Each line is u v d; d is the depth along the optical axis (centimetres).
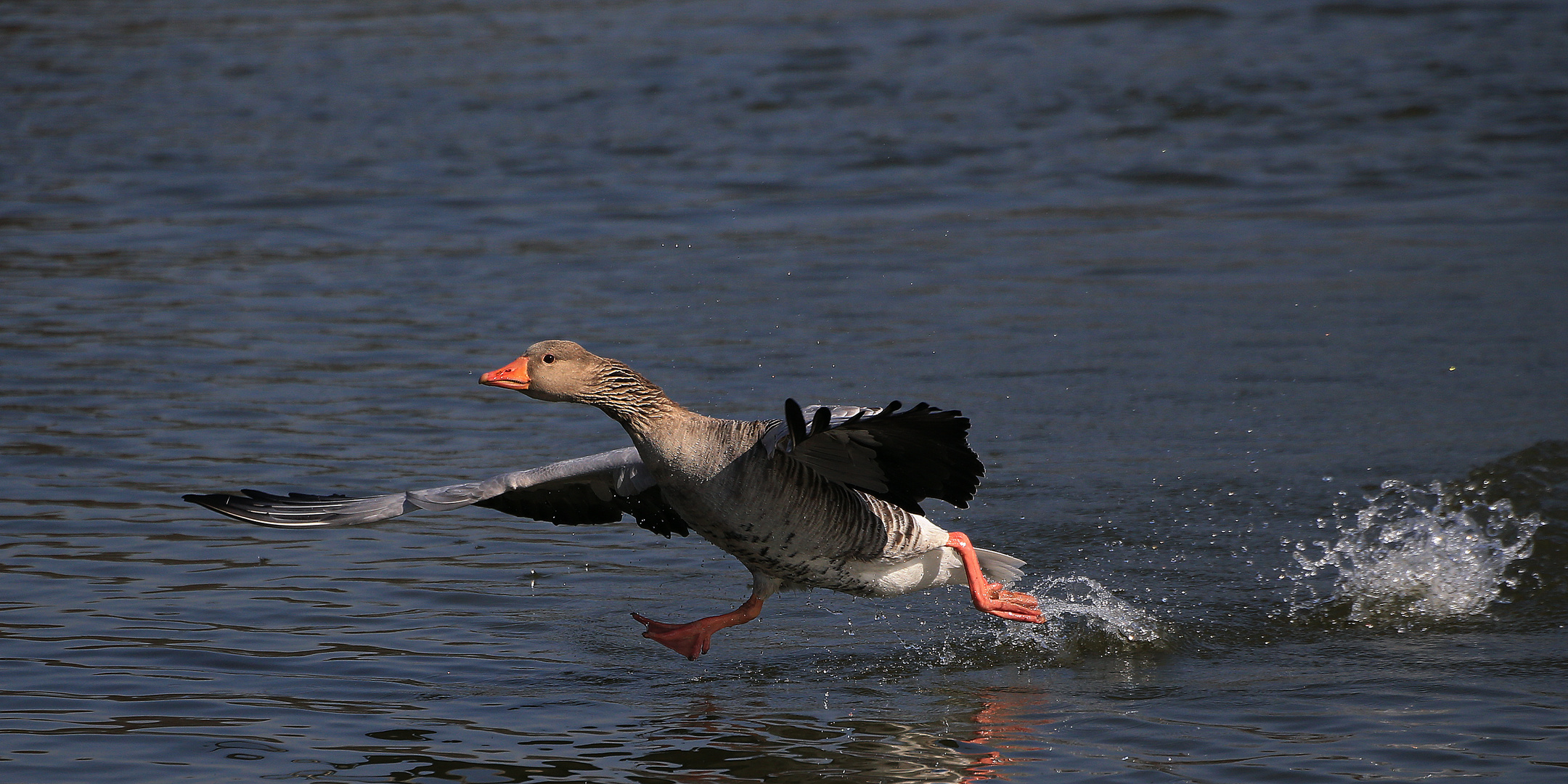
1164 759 762
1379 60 3303
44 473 1260
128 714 817
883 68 3262
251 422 1416
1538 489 1170
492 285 1953
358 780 741
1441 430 1358
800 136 2769
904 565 903
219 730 802
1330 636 973
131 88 3136
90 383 1538
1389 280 1923
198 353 1656
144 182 2484
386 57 3416
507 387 851
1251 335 1703
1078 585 1062
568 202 2384
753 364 1597
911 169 2567
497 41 3591
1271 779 730
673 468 854
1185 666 925
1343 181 2483
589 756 779
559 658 939
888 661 945
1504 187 2423
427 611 1008
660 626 904
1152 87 3100
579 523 980
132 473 1266
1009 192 2439
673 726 825
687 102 3008
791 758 777
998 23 3703
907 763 768
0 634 929
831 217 2300
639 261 2062
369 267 2042
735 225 2258
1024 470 1293
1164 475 1271
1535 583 1043
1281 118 2875
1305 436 1363
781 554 866
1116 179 2519
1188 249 2117
